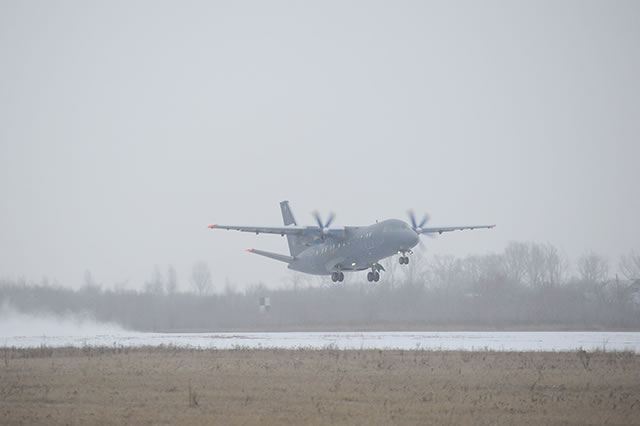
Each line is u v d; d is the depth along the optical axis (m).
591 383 87.88
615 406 70.75
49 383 87.62
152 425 62.03
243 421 63.38
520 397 77.31
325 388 83.19
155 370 101.75
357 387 84.19
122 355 129.00
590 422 63.53
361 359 119.62
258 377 93.38
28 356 127.00
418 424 62.44
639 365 109.44
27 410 69.25
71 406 71.50
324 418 65.00
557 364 111.12
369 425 62.00
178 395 77.94
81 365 109.38
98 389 82.38
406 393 79.81
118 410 69.12
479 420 64.38
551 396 77.94
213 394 78.50
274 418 64.88
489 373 98.44
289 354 130.38
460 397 77.12
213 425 61.75
